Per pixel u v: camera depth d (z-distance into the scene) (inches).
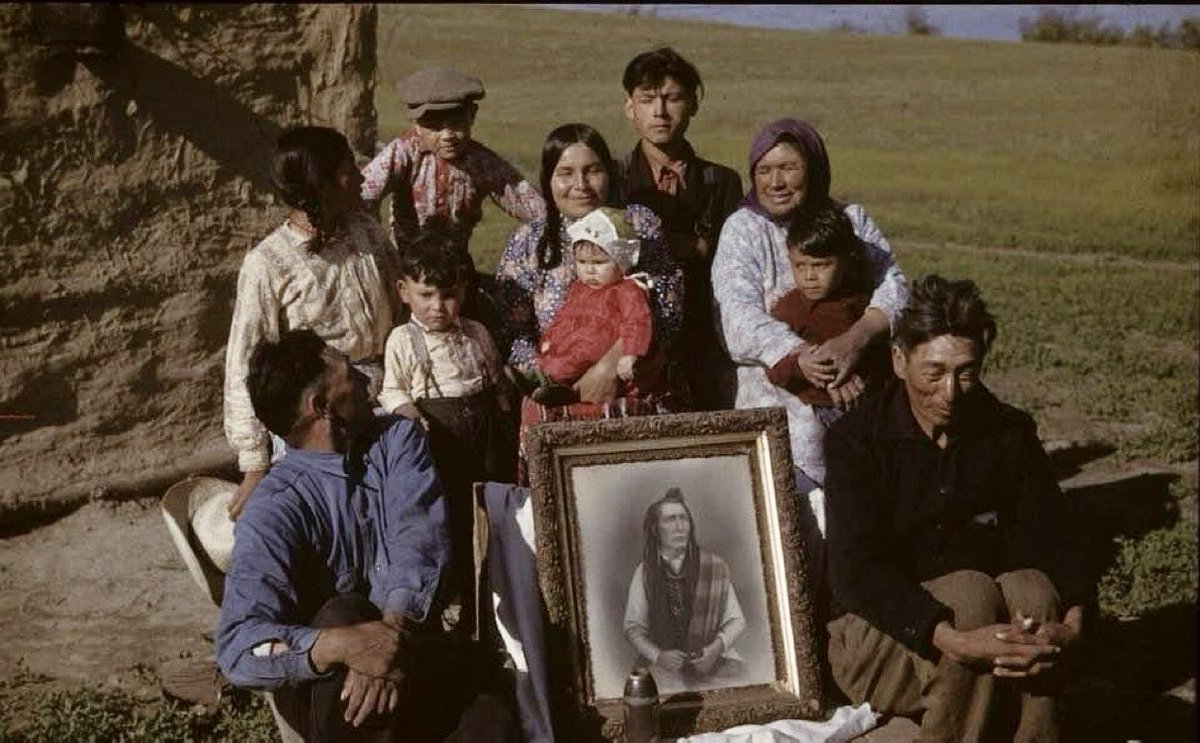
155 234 295.1
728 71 1417.3
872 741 183.2
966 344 177.3
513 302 214.4
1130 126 770.2
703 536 190.2
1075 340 527.8
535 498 185.6
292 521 171.0
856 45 1658.5
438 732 166.6
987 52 1605.6
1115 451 382.6
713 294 216.8
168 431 299.9
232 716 215.0
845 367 201.8
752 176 217.2
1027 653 171.8
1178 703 249.1
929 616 175.6
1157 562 302.2
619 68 1326.3
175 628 243.1
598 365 197.6
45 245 283.1
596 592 186.1
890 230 813.9
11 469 281.4
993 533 189.6
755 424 193.2
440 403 196.2
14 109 277.3
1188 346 536.1
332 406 173.2
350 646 159.6
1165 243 743.7
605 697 184.4
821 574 199.8
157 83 291.4
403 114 898.7
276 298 198.8
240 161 303.3
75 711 210.1
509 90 1170.6
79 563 266.1
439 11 1544.0
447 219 236.2
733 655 188.9
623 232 196.7
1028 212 856.9
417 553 173.2
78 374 288.4
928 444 185.5
